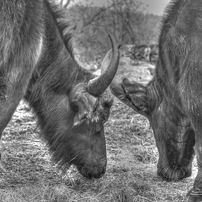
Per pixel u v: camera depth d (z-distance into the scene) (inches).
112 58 254.1
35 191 255.6
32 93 268.7
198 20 240.1
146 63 879.7
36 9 244.8
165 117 277.0
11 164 303.4
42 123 276.7
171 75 263.9
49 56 264.1
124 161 316.8
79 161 273.4
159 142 283.4
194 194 243.8
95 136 270.4
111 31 1214.9
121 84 283.3
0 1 231.3
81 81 271.9
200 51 234.8
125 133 385.7
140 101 279.6
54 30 265.6
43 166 302.2
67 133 270.4
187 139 277.4
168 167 281.7
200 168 243.6
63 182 276.8
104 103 265.6
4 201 243.6
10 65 233.8
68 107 268.7
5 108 235.3
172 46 255.3
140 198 253.6
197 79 236.4
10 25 232.2
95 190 267.1
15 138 362.6
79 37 1156.5
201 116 239.1
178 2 263.6
